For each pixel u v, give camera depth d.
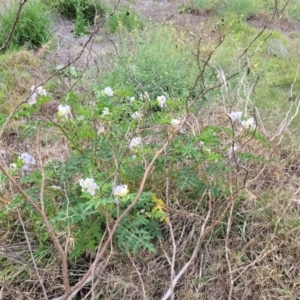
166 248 2.30
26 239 2.15
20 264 2.22
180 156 2.45
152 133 2.54
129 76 3.86
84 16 5.80
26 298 2.14
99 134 2.39
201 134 2.45
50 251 2.26
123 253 2.25
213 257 2.33
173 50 4.45
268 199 2.65
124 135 2.46
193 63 4.36
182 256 2.27
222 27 5.77
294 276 2.30
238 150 2.74
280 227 2.46
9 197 2.50
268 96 4.15
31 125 2.43
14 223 2.41
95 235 2.13
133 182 2.37
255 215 2.51
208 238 2.38
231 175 2.72
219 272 2.29
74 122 2.35
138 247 2.08
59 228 2.26
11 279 2.17
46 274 2.19
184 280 2.22
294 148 3.24
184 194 2.50
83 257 2.28
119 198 1.92
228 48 4.75
